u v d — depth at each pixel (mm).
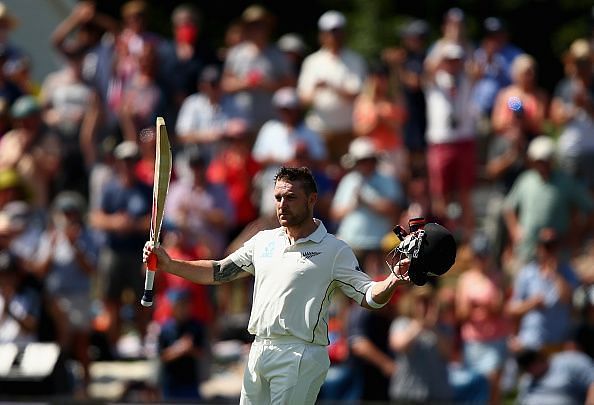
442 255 26969
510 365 54438
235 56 61625
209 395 52281
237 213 58719
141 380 52781
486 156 65125
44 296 52188
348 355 50781
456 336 52438
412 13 97688
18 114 58562
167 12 96875
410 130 61375
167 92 61688
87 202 62875
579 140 60344
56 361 47969
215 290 56031
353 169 55969
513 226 57500
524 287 52531
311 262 28625
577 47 60938
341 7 98125
